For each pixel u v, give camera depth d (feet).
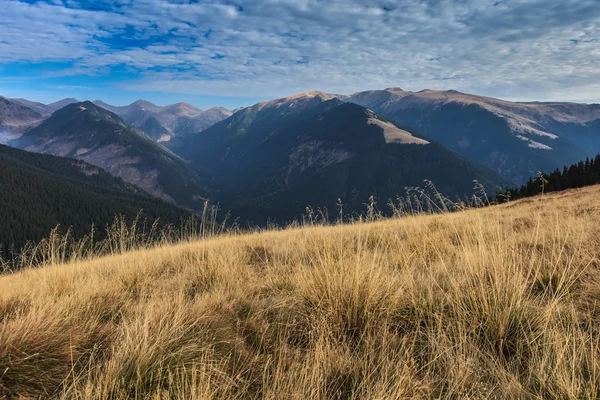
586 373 6.39
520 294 8.36
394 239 18.40
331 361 7.29
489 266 10.70
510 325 7.90
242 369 7.36
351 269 10.68
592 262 11.60
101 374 6.28
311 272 11.93
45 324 8.16
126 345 7.20
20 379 6.67
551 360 6.70
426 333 8.34
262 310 9.95
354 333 8.77
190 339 7.95
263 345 8.43
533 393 6.08
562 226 17.84
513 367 6.93
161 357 7.08
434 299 9.64
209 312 9.57
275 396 6.16
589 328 7.25
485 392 6.11
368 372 6.84
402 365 6.91
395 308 9.19
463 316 8.51
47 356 7.39
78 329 8.70
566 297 9.35
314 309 9.71
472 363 6.81
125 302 11.29
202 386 6.15
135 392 6.33
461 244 14.67
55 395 6.46
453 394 6.23
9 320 8.73
